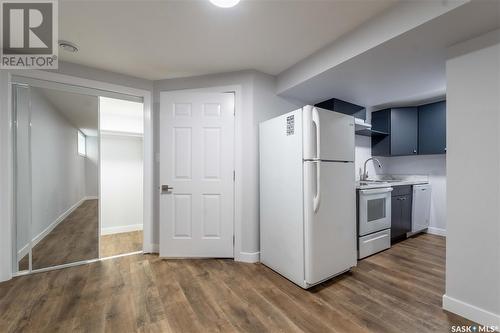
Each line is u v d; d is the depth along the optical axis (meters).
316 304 1.82
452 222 1.70
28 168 2.35
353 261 2.37
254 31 1.93
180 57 2.38
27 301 1.84
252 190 2.68
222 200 2.73
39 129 2.47
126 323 1.59
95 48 2.19
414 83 2.57
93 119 2.68
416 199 3.56
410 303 1.83
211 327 1.55
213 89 2.77
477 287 1.59
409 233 3.54
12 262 2.27
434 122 3.49
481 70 1.57
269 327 1.56
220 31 1.93
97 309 1.74
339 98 3.13
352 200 2.37
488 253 1.54
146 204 2.91
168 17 1.74
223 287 2.08
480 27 1.50
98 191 2.70
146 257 2.79
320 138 2.06
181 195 2.75
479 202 1.58
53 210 2.58
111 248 3.12
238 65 2.57
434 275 2.32
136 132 4.05
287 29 1.91
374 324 1.59
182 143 2.75
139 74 2.77
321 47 2.21
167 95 2.76
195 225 2.74
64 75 2.43
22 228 2.33
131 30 1.91
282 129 2.31
